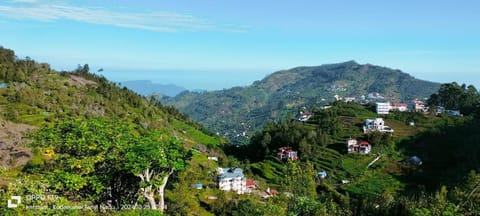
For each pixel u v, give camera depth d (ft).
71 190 54.70
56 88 444.96
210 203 224.53
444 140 394.11
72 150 56.85
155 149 56.08
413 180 338.13
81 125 57.26
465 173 296.92
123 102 500.33
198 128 595.88
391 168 367.04
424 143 402.72
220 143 545.44
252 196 260.83
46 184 51.67
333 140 440.86
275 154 440.45
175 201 171.42
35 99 371.56
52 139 56.18
